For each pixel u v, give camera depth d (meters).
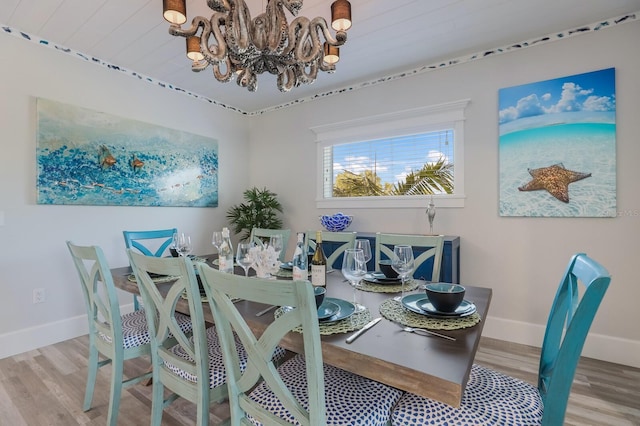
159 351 1.40
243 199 4.28
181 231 3.57
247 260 1.58
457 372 0.77
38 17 2.28
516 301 2.62
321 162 3.75
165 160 3.39
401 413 1.03
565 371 0.88
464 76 2.83
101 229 2.91
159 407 1.44
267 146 4.23
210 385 1.24
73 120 2.71
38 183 2.52
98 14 2.25
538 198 2.51
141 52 2.77
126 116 3.08
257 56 1.74
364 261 1.42
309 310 0.76
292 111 3.98
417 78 3.07
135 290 1.67
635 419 1.65
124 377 2.11
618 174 2.25
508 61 2.63
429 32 2.46
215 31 1.64
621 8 2.16
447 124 2.93
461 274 2.84
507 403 1.03
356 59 2.89
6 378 2.08
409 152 3.21
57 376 2.11
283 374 1.21
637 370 2.15
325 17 2.32
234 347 1.05
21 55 2.46
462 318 1.13
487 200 2.73
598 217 2.31
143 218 3.22
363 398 1.05
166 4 1.56
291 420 0.99
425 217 3.04
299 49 1.71
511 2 2.10
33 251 2.53
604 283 0.84
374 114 3.33
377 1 2.09
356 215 3.46
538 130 2.51
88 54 2.79
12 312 2.43
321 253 1.52
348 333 1.01
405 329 1.04
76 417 1.70
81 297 2.79
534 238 2.54
